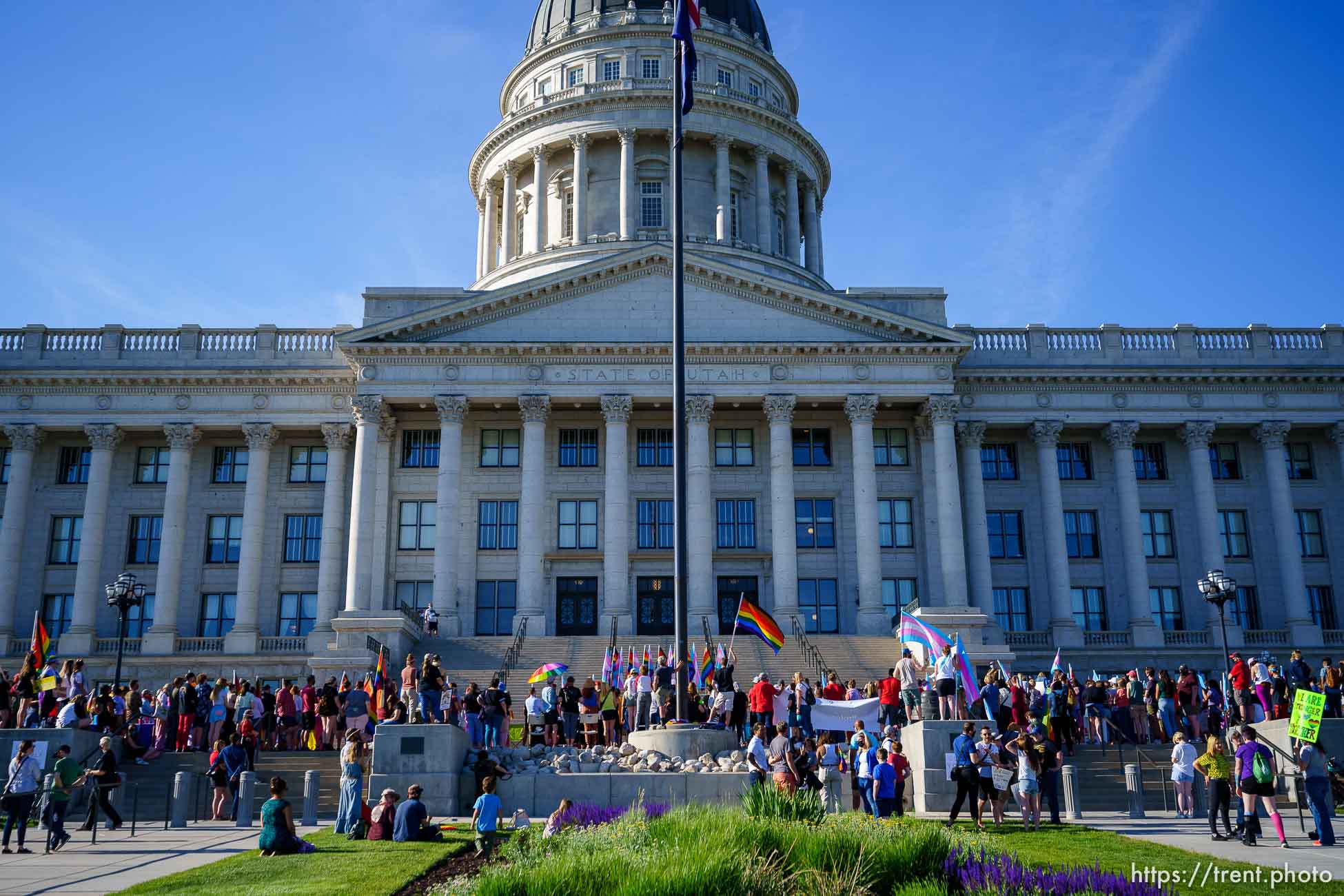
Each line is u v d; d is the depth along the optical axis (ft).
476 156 286.05
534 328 195.83
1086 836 76.59
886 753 84.79
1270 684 125.18
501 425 202.80
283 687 122.93
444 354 192.24
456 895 52.85
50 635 197.16
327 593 192.24
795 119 293.43
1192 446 204.33
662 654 135.74
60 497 202.39
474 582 195.72
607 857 50.83
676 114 98.84
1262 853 71.20
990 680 107.34
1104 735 120.06
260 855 70.54
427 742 92.38
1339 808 98.27
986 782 81.61
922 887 50.62
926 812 94.22
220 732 115.85
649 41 281.54
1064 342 209.26
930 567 195.52
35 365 201.98
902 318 194.29
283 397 200.54
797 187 285.23
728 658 130.62
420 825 76.54
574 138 264.93
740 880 48.80
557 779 90.27
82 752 101.96
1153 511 207.21
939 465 191.52
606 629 183.21
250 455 198.70
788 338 196.75
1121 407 204.64
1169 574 204.13
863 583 187.52
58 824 77.25
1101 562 203.82
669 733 93.71
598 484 200.85
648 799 88.38
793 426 205.26
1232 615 202.39
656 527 199.00
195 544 200.64
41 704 112.88
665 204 265.95
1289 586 198.90
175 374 198.29
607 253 250.98
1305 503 207.21
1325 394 206.59
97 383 199.82
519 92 296.10
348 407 200.23
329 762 113.19
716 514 200.85
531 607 184.55
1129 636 197.06
